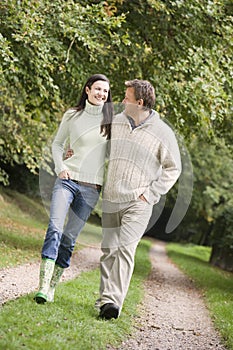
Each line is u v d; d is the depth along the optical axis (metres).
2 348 5.77
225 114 18.02
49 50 13.79
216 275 22.86
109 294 8.22
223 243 27.34
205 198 34.03
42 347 6.08
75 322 7.41
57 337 6.51
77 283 11.62
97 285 12.30
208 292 16.12
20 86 16.80
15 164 38.34
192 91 16.53
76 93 17.80
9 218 27.75
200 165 33.22
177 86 16.95
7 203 33.12
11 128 20.33
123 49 16.50
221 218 28.23
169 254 36.00
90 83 8.15
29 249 17.62
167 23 16.73
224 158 32.84
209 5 15.90
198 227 46.00
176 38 16.86
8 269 12.46
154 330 9.02
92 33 14.53
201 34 17.03
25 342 6.10
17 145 20.50
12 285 10.20
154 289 15.62
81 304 8.90
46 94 14.88
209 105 16.47
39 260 15.41
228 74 17.23
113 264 8.34
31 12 12.54
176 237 50.62
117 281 8.27
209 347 8.45
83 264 17.52
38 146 20.66
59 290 9.81
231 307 12.34
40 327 6.74
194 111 16.77
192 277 21.69
